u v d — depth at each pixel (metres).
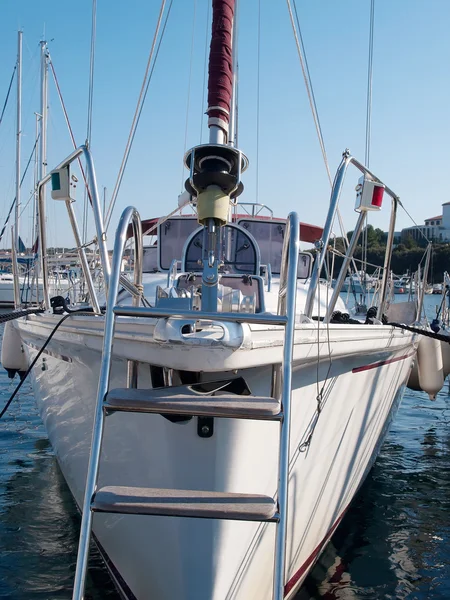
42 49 14.39
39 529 4.80
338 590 3.98
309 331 2.83
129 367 2.90
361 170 3.81
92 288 3.55
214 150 2.79
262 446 2.89
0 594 3.82
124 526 3.19
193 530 2.79
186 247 4.39
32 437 7.81
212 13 3.19
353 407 3.94
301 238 7.76
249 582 3.04
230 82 3.19
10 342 6.89
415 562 4.40
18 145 17.97
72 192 3.56
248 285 3.67
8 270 30.41
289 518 3.32
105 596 3.79
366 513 5.34
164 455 2.84
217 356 2.34
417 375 6.85
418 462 6.96
